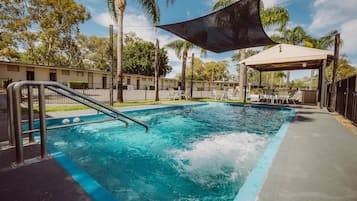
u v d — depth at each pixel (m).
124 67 29.11
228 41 7.84
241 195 1.50
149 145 3.95
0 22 15.15
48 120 4.46
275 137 3.38
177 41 14.20
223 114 8.13
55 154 2.27
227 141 4.30
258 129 5.54
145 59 29.23
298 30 16.83
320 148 2.74
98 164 2.96
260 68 13.47
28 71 18.28
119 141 4.16
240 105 10.23
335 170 1.99
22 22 16.05
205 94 21.03
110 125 5.36
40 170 1.84
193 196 2.07
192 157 3.29
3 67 16.88
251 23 6.06
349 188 1.62
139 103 9.32
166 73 33.03
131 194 2.11
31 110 2.53
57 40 20.47
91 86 23.19
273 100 11.41
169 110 8.30
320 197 1.48
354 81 4.96
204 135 4.84
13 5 15.55
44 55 22.00
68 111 5.91
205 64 44.47
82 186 1.57
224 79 47.50
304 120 5.24
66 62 24.70
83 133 4.69
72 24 20.39
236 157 3.28
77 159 3.14
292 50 9.36
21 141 1.96
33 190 1.49
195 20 6.24
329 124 4.66
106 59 31.05
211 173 2.66
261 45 8.19
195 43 8.46
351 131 3.89
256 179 1.77
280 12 11.89
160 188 2.24
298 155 2.44
